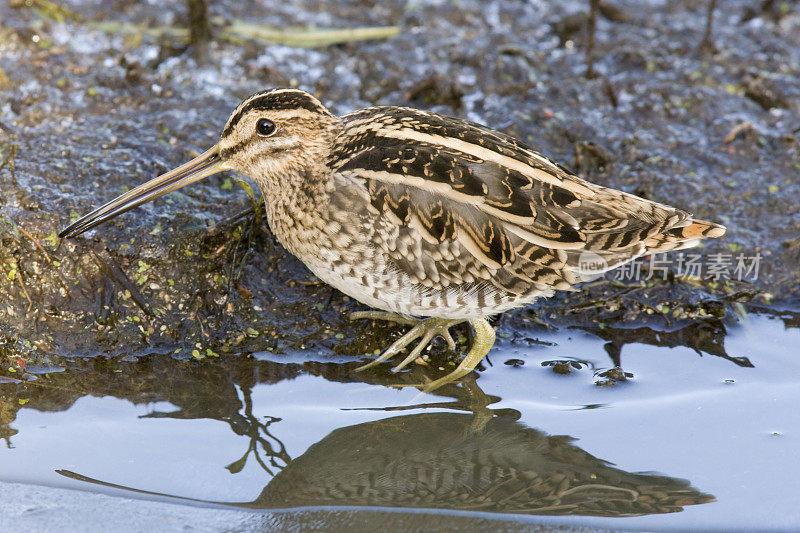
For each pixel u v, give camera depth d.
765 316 10.90
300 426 9.35
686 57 14.13
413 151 9.12
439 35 14.52
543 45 14.49
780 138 12.49
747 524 8.05
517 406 9.66
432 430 9.36
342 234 9.29
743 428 9.28
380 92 13.29
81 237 10.30
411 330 10.31
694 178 11.96
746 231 11.45
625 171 12.01
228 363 10.16
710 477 8.65
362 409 9.62
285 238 9.90
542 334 10.65
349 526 8.02
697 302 10.89
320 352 10.31
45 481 8.45
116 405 9.55
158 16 14.48
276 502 8.33
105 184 11.00
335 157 9.55
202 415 9.46
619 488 8.53
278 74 13.35
